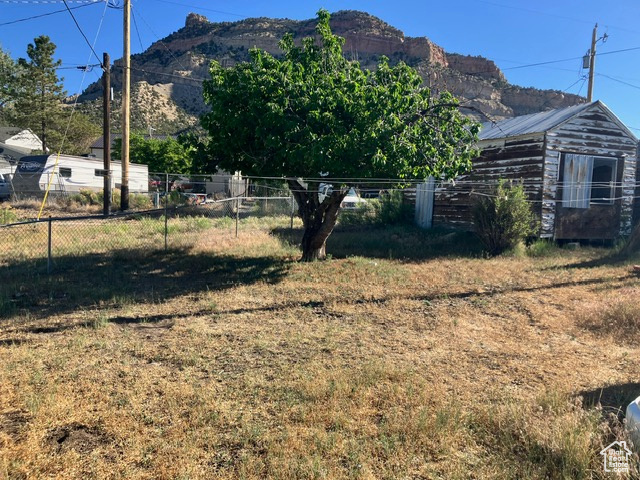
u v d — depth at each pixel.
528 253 12.54
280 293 7.66
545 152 13.46
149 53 118.19
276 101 8.48
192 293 7.52
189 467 2.93
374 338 5.53
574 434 3.13
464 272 9.78
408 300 7.38
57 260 9.95
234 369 4.50
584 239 14.50
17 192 25.19
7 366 4.37
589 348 5.36
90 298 7.02
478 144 15.65
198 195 27.73
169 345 5.10
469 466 3.03
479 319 6.49
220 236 13.79
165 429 3.37
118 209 22.47
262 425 3.45
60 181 26.88
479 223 12.70
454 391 4.10
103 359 4.65
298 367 4.54
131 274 8.86
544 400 3.80
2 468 2.82
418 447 3.21
